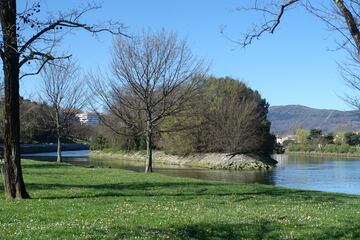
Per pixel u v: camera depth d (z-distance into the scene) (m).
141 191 22.50
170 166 65.62
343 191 36.47
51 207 16.44
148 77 39.25
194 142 71.75
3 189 22.20
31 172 34.44
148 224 13.26
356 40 11.65
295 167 64.00
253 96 81.06
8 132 18.53
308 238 12.05
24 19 17.41
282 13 14.04
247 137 71.19
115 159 79.69
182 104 40.28
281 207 17.30
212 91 74.44
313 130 118.44
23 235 11.45
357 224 13.76
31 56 17.88
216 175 50.59
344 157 91.75
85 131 112.56
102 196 20.11
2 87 53.44
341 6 11.71
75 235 11.51
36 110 75.69
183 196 20.64
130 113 42.03
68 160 74.00
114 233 11.83
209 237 12.12
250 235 12.39
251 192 22.94
